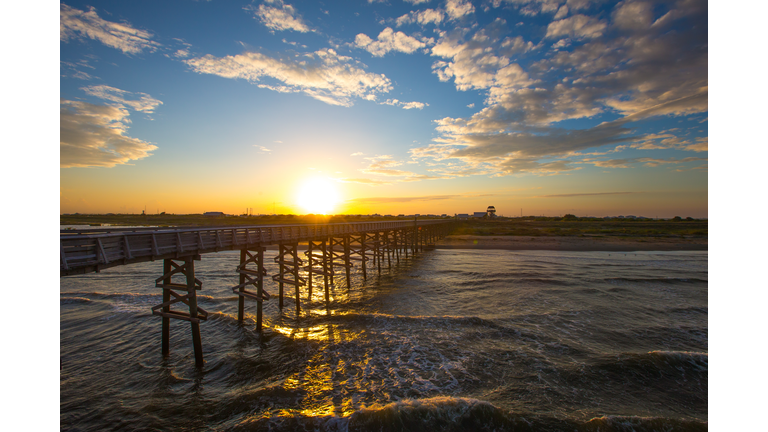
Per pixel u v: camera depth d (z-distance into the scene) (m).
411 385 9.99
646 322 15.87
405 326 14.87
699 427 8.03
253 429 7.87
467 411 8.39
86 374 10.67
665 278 26.34
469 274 28.66
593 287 23.38
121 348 12.59
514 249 51.00
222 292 21.33
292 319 16.09
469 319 15.62
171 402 9.15
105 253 8.75
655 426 8.05
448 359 11.71
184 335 13.81
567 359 11.75
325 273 19.80
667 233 72.94
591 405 9.03
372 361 11.53
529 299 20.03
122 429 8.03
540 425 8.09
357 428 7.88
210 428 8.05
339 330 14.45
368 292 22.11
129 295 19.73
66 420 8.35
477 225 105.62
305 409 8.74
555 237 66.69
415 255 43.28
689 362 11.25
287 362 11.45
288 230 17.30
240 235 13.76
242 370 10.92
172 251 10.77
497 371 10.89
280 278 17.52
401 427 7.94
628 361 11.37
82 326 14.81
